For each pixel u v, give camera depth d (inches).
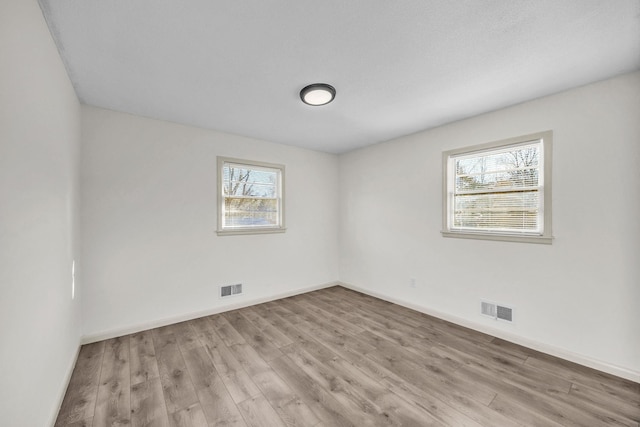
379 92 95.8
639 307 80.8
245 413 68.6
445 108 109.2
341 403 72.1
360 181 172.7
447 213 127.3
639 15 58.5
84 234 104.7
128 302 114.0
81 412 68.9
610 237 85.3
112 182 110.7
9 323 44.8
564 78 85.6
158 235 121.2
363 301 156.1
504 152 111.0
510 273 107.2
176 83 89.1
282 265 162.7
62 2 55.1
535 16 59.4
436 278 132.3
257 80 87.4
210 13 58.4
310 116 118.2
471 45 69.9
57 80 71.0
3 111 42.5
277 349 100.8
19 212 48.5
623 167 82.9
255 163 150.7
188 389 77.9
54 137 68.5
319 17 59.7
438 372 85.9
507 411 68.9
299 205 170.2
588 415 67.5
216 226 137.6
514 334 105.7
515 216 107.2
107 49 71.1
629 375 81.4
